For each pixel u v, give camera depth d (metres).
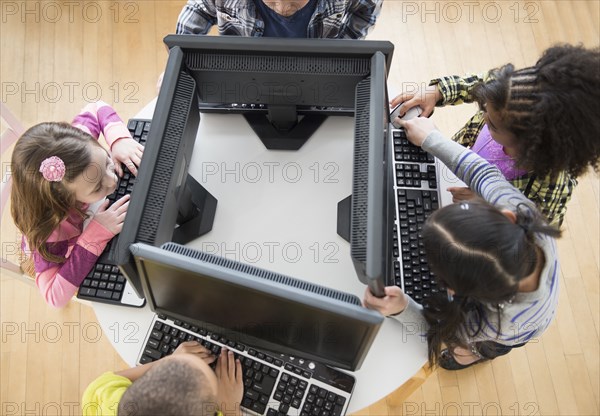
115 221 1.33
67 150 1.27
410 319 1.20
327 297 0.94
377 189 1.04
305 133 1.47
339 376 1.21
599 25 2.51
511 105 1.17
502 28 2.51
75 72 2.42
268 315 1.05
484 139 1.53
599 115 1.12
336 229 1.36
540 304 1.16
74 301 2.04
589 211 2.18
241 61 1.24
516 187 1.40
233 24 1.60
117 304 1.30
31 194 1.30
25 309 2.03
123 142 1.45
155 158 1.10
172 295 1.11
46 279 1.35
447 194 1.41
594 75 1.10
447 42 2.49
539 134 1.15
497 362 1.96
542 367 1.96
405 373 1.23
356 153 1.11
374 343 1.26
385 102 1.17
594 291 2.06
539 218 1.09
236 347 1.26
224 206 1.39
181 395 1.05
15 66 2.42
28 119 2.32
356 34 1.68
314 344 1.13
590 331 2.00
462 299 1.11
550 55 1.18
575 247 2.12
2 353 1.97
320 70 1.22
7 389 1.93
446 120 2.32
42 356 1.97
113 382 1.23
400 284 1.29
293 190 1.41
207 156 1.46
